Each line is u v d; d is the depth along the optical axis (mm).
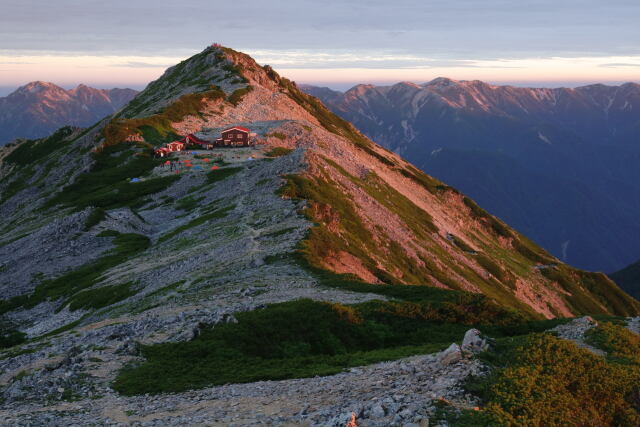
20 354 38406
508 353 22328
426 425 16234
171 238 90188
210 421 21031
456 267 123500
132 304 57844
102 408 24531
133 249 90875
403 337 39094
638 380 21469
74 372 30016
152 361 31844
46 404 25656
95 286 73188
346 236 86938
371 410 18156
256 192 101688
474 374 19938
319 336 37312
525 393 17891
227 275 58219
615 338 33469
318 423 18609
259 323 37375
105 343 36188
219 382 28203
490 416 16406
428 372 21688
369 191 133500
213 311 41875
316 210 85250
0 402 26328
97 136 181875
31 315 75125
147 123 172625
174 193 122375
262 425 19594
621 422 19922
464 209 188125
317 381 26266
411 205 151375
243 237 72562
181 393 26672
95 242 96500
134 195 125125
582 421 18312
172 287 58500
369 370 27516
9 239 115812
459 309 43031
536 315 130250
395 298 48188
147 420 22266
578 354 21938
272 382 27359
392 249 104750
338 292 49062
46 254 94625
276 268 58656
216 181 123375
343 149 165750
